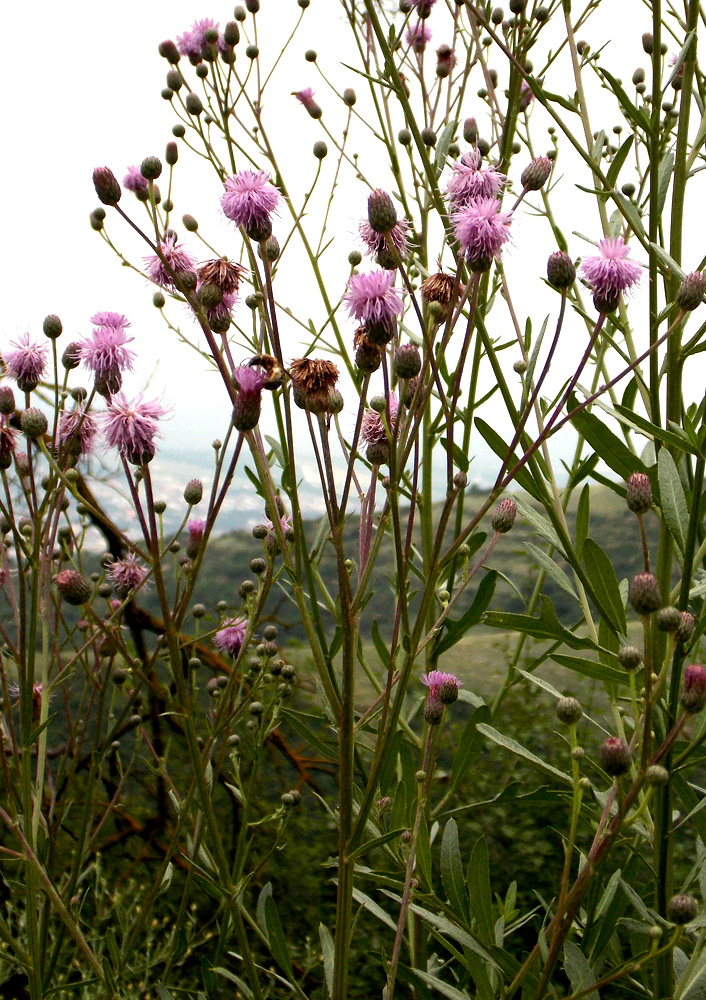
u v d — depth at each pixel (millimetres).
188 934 606
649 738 372
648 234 497
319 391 408
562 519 483
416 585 884
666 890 479
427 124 635
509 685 605
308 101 627
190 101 571
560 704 387
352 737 420
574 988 416
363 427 456
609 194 491
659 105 488
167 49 573
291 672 531
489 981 445
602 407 460
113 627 470
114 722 598
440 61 631
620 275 407
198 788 440
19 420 454
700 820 476
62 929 501
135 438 405
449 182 455
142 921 511
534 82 490
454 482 423
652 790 372
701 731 436
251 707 540
